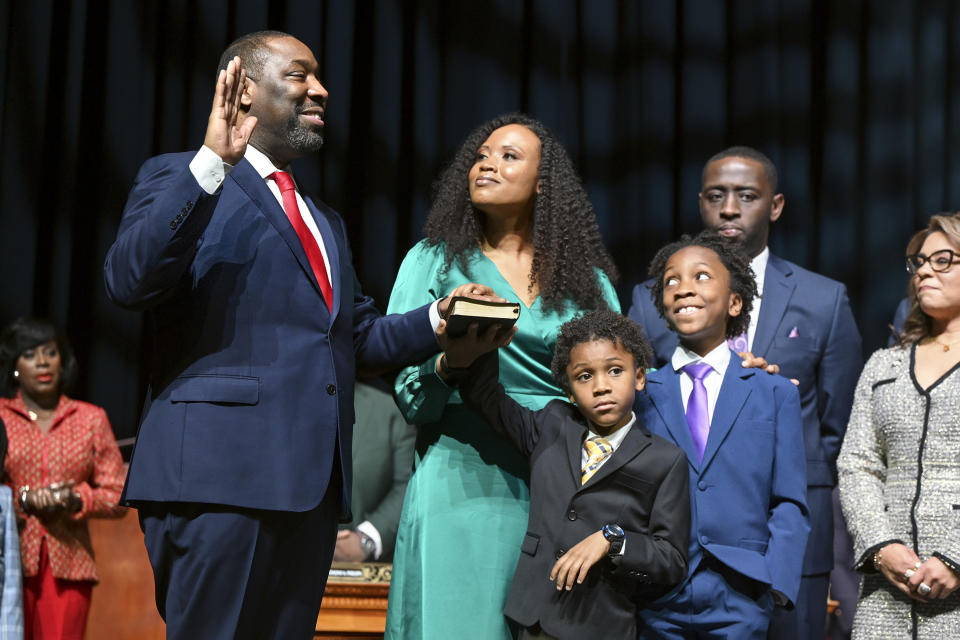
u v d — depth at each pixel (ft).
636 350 12.97
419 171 26.50
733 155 18.85
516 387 13.29
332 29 26.32
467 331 11.82
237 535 10.47
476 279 13.41
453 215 13.85
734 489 13.21
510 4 26.94
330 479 11.14
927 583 13.43
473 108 26.81
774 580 12.73
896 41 27.25
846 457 14.87
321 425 10.87
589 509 12.38
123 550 20.92
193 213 10.11
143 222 10.16
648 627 12.75
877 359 15.19
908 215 26.96
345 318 11.58
